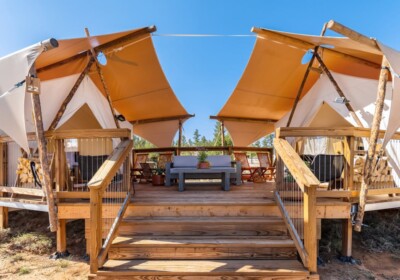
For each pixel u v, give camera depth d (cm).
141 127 1134
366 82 618
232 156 934
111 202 429
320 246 457
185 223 405
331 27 336
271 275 320
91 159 476
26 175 509
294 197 435
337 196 417
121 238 388
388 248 466
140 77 738
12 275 370
